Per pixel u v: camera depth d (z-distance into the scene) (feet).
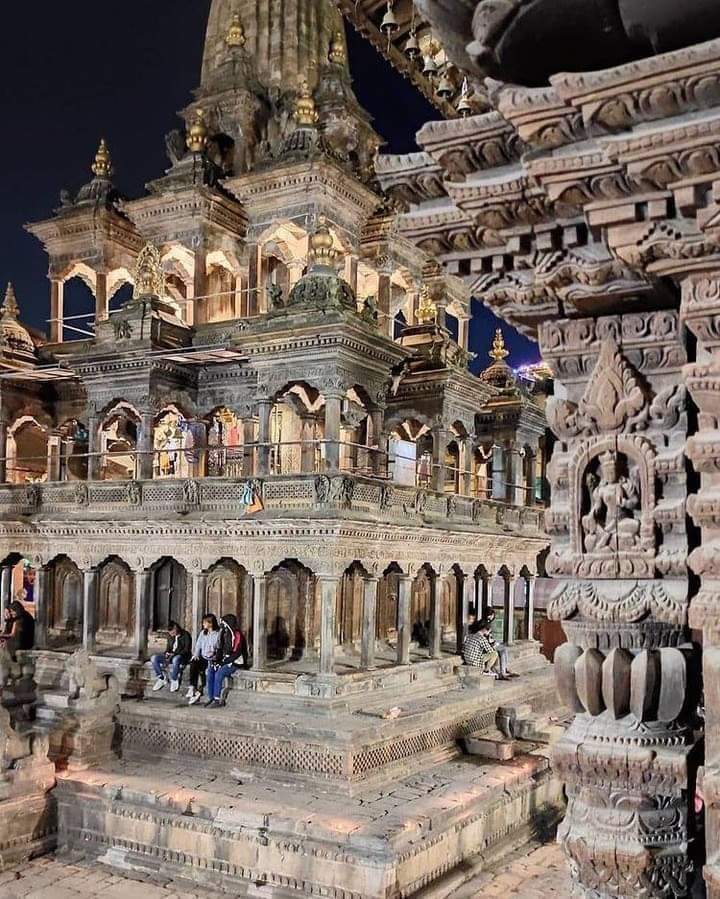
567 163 14.65
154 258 97.71
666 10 13.94
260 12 123.44
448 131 16.28
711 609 15.01
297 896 56.90
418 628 106.01
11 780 64.85
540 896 58.44
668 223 14.49
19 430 111.24
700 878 16.83
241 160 114.21
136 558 89.30
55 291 118.11
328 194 102.89
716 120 12.97
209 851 60.64
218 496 84.17
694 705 16.81
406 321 122.21
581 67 15.61
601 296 16.29
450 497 95.30
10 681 82.23
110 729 76.18
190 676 80.59
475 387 107.45
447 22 16.06
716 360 14.92
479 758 78.28
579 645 17.22
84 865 64.13
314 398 98.07
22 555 97.60
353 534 78.38
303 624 88.58
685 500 16.17
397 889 54.95
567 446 17.52
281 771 69.72
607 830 16.48
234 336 86.63
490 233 17.01
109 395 96.84
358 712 76.18
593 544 16.84
